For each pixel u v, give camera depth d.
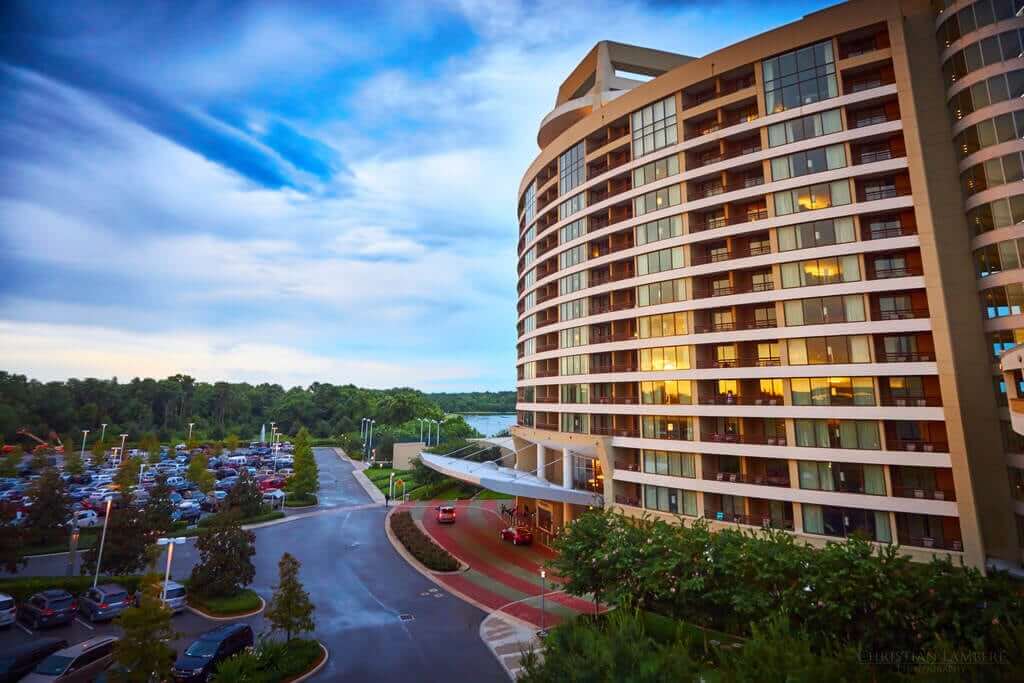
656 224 43.44
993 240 30.20
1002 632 13.80
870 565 21.47
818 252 35.22
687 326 40.50
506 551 46.22
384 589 35.59
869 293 33.47
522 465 62.22
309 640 25.83
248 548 33.00
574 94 61.62
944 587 20.28
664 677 13.31
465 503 68.44
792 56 38.12
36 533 42.53
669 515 39.69
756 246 39.75
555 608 32.78
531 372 60.09
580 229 51.09
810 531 33.69
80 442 116.50
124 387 143.00
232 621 29.45
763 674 12.22
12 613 27.69
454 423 133.12
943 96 33.50
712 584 24.56
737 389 39.38
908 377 32.91
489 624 30.00
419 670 24.14
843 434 33.28
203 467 70.19
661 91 44.34
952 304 31.88
